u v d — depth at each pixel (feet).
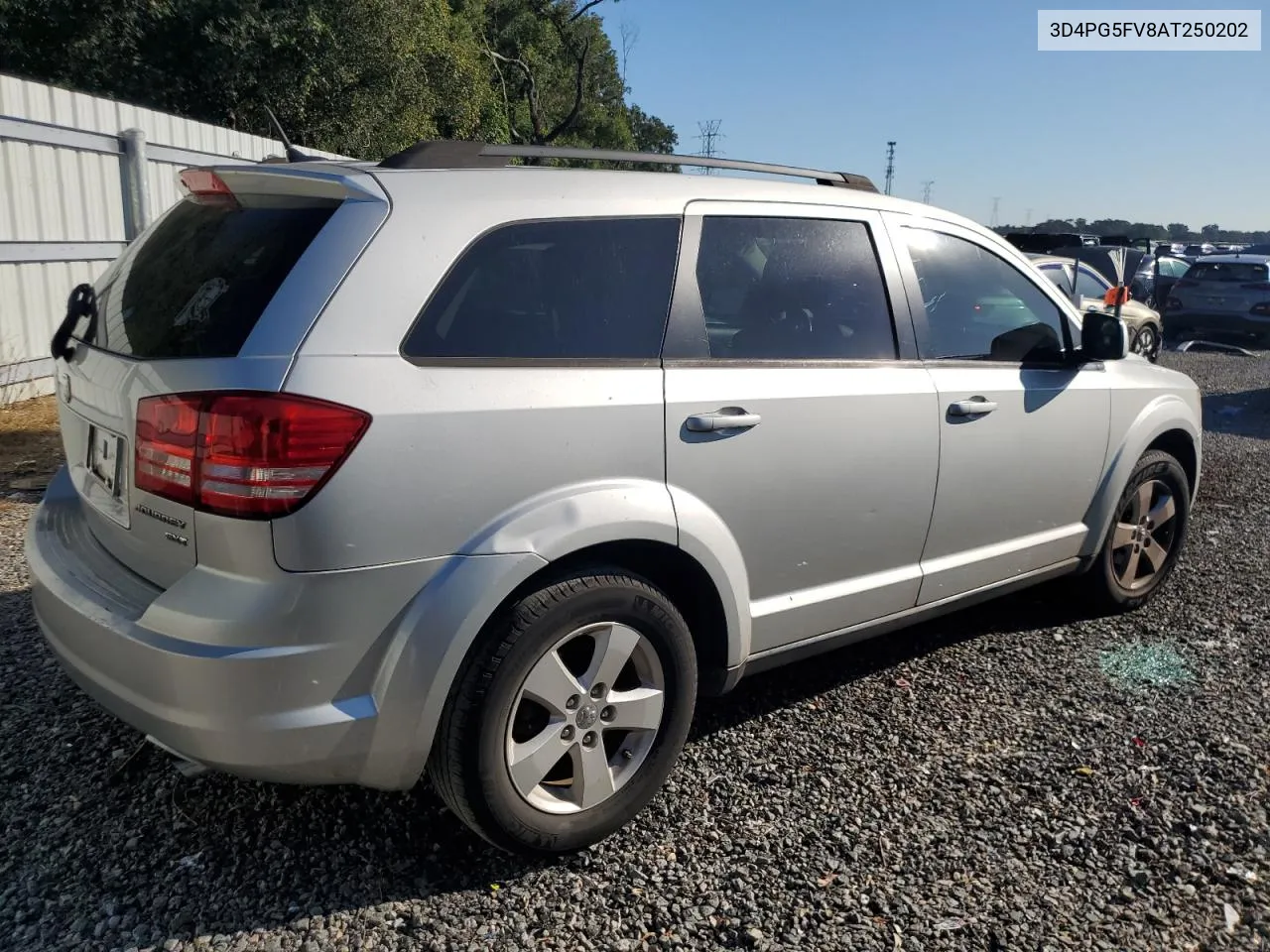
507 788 8.60
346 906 8.54
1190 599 16.46
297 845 9.33
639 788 9.53
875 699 12.65
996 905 8.79
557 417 8.69
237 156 35.35
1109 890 9.04
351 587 7.69
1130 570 15.47
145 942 8.04
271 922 8.32
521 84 104.68
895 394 11.41
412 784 8.52
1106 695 12.85
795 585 10.91
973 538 12.77
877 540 11.55
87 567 8.81
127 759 10.53
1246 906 8.86
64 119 26.76
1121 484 14.58
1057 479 13.66
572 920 8.48
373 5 61.46
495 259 8.78
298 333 7.68
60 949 7.92
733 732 11.73
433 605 8.00
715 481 9.81
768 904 8.73
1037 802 10.37
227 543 7.50
